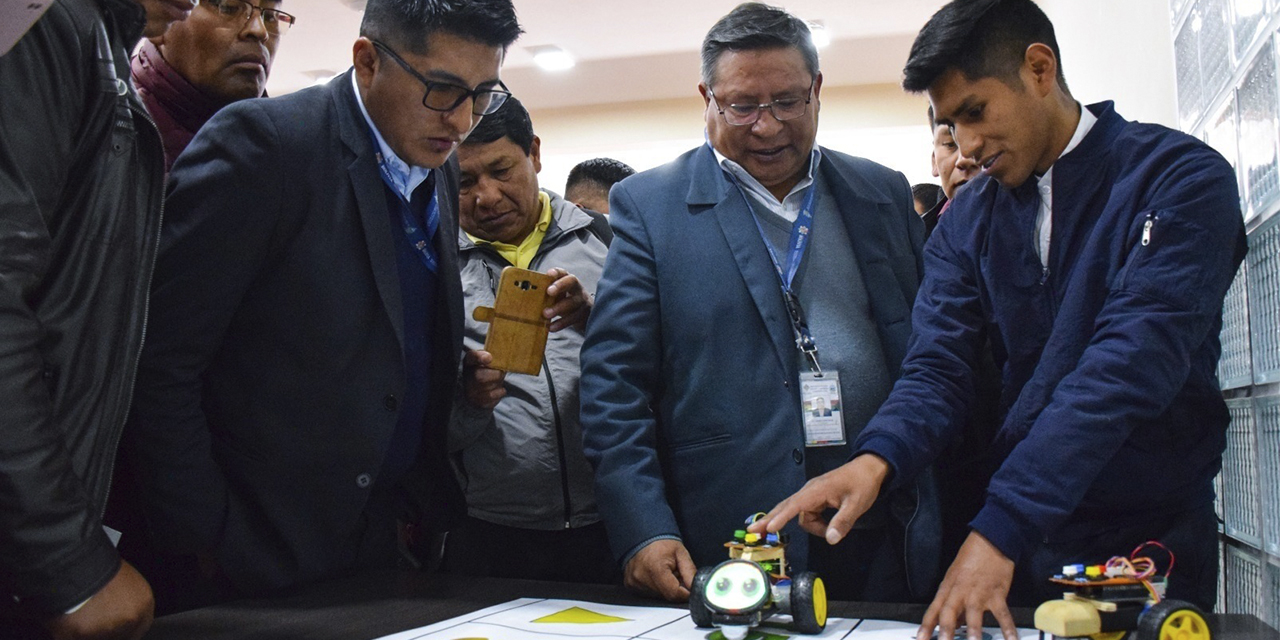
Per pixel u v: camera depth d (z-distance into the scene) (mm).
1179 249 1055
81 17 937
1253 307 1363
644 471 1345
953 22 1184
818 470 1433
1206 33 1605
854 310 1499
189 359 1193
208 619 1087
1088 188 1199
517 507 1735
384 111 1279
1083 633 828
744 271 1466
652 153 6961
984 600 954
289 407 1274
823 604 1032
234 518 1255
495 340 1440
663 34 5574
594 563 1757
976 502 1449
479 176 1829
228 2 1556
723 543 1400
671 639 979
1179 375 1032
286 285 1256
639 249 1507
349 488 1309
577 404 1760
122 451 1311
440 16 1203
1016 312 1272
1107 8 2773
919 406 1233
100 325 985
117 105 979
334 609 1141
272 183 1207
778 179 1557
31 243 830
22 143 848
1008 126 1191
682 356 1456
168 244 1167
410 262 1397
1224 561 1579
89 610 821
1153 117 2172
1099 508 1167
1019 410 1200
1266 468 1327
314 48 5734
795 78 1472
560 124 6754
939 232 1432
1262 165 1294
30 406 799
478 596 1220
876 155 6734
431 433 1465
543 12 5266
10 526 785
